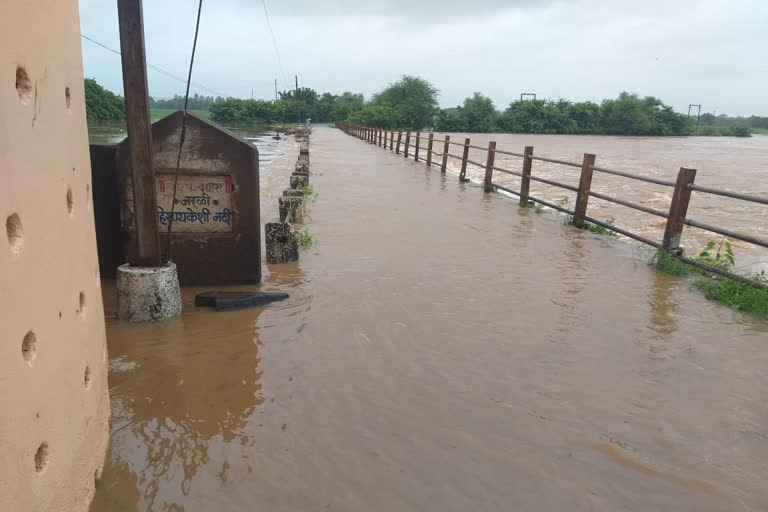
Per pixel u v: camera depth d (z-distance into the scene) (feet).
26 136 5.70
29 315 5.69
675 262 20.72
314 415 10.33
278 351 12.96
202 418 10.16
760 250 26.81
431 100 315.99
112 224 17.65
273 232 20.39
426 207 34.09
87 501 7.52
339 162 68.28
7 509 5.20
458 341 13.66
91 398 7.77
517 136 255.09
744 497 8.35
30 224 5.75
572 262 21.58
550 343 13.66
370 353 12.92
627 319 15.44
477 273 19.61
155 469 8.71
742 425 10.23
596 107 298.76
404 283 18.20
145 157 14.15
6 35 5.32
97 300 8.45
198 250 17.54
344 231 26.37
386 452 9.26
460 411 10.52
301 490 8.34
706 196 45.55
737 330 14.83
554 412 10.55
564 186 30.14
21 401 5.47
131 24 13.28
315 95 330.34
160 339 13.55
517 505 8.12
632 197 43.96
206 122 16.97
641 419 10.37
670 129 299.17
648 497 8.34
